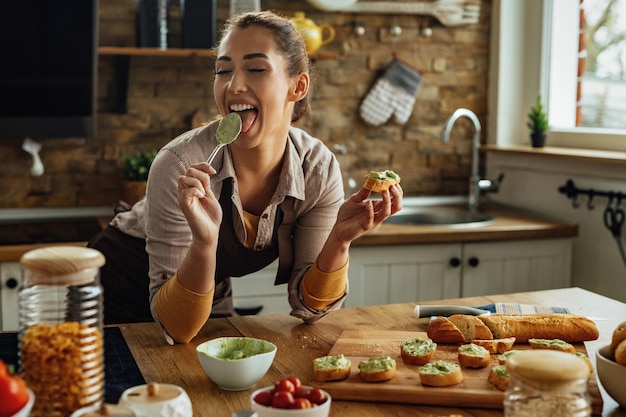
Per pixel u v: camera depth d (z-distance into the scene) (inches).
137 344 67.2
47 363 46.4
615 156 119.4
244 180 74.4
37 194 131.7
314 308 73.7
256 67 69.0
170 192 69.7
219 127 68.2
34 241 113.3
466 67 150.3
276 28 70.7
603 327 71.6
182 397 47.2
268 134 70.7
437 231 122.9
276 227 77.1
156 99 135.0
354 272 121.6
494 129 150.7
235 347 59.9
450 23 147.1
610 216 125.0
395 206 70.0
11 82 120.7
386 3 142.6
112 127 133.8
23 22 118.6
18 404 41.9
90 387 47.5
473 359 58.8
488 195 154.4
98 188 134.2
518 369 44.7
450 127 136.9
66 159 132.4
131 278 84.8
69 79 122.9
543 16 145.4
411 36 146.4
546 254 129.7
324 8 139.3
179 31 133.7
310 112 142.7
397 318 75.5
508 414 45.7
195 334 67.7
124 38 132.0
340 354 61.3
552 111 146.6
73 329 47.2
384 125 147.2
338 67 143.1
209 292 65.9
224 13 134.9
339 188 78.5
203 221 63.1
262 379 59.1
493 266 127.4
